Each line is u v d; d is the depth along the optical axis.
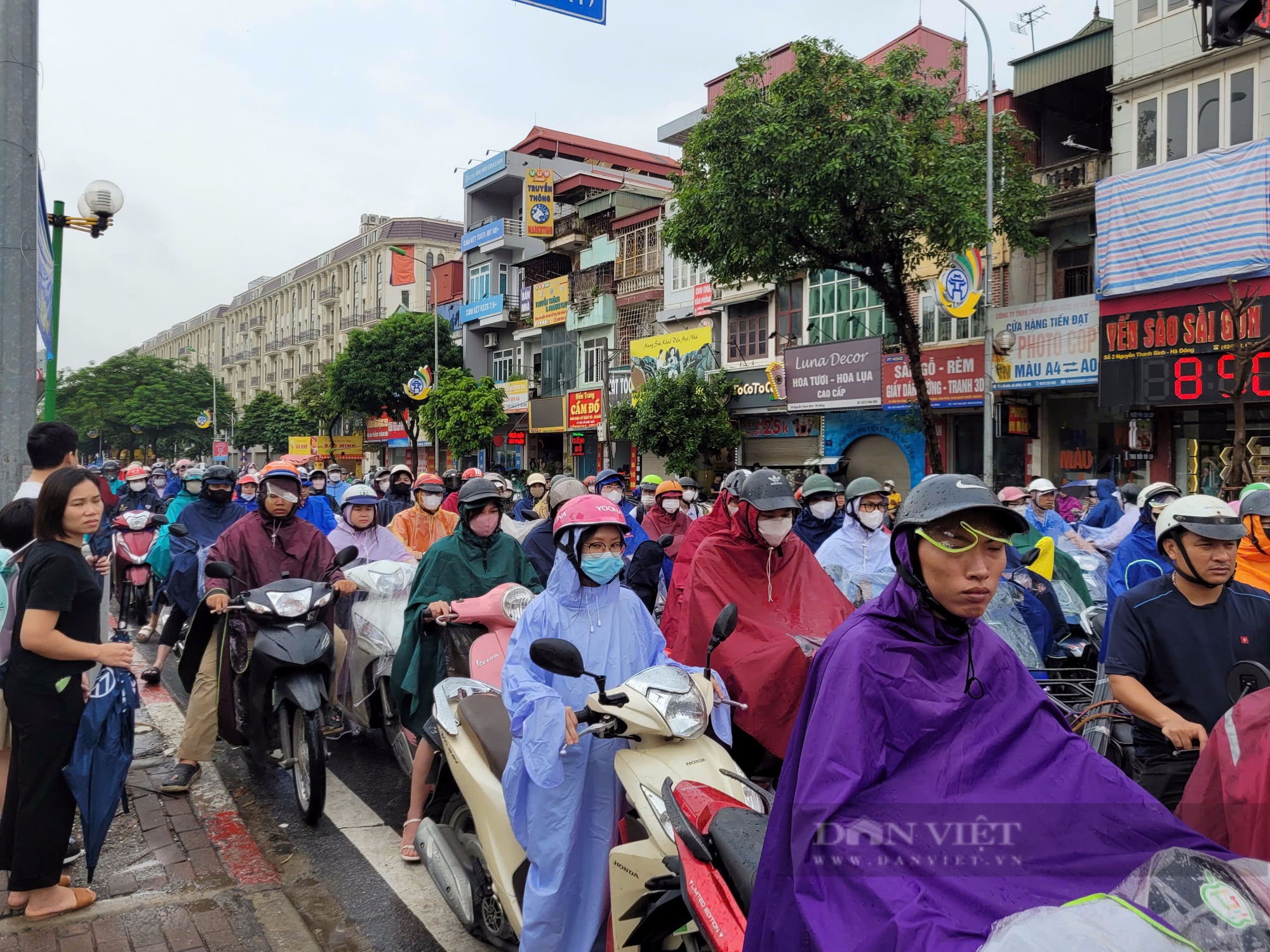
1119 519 9.93
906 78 14.32
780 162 13.27
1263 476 14.00
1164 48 14.78
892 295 15.32
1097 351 15.22
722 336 24.02
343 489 15.37
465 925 3.71
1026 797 1.77
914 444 19.41
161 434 66.06
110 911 3.86
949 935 1.55
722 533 4.52
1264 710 2.53
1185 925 1.55
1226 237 13.29
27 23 6.15
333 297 59.00
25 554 3.86
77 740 3.76
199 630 5.36
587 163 36.22
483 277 37.84
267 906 3.97
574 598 3.27
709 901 2.30
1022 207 15.42
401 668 4.88
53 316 8.73
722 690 3.19
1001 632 5.38
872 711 1.78
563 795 2.99
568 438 30.09
